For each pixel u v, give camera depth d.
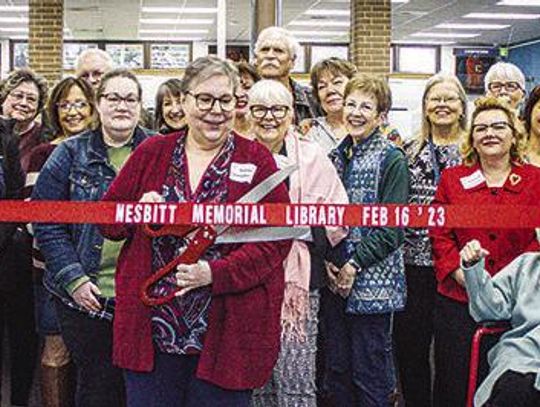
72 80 4.42
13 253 4.27
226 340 2.70
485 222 3.13
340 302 4.06
